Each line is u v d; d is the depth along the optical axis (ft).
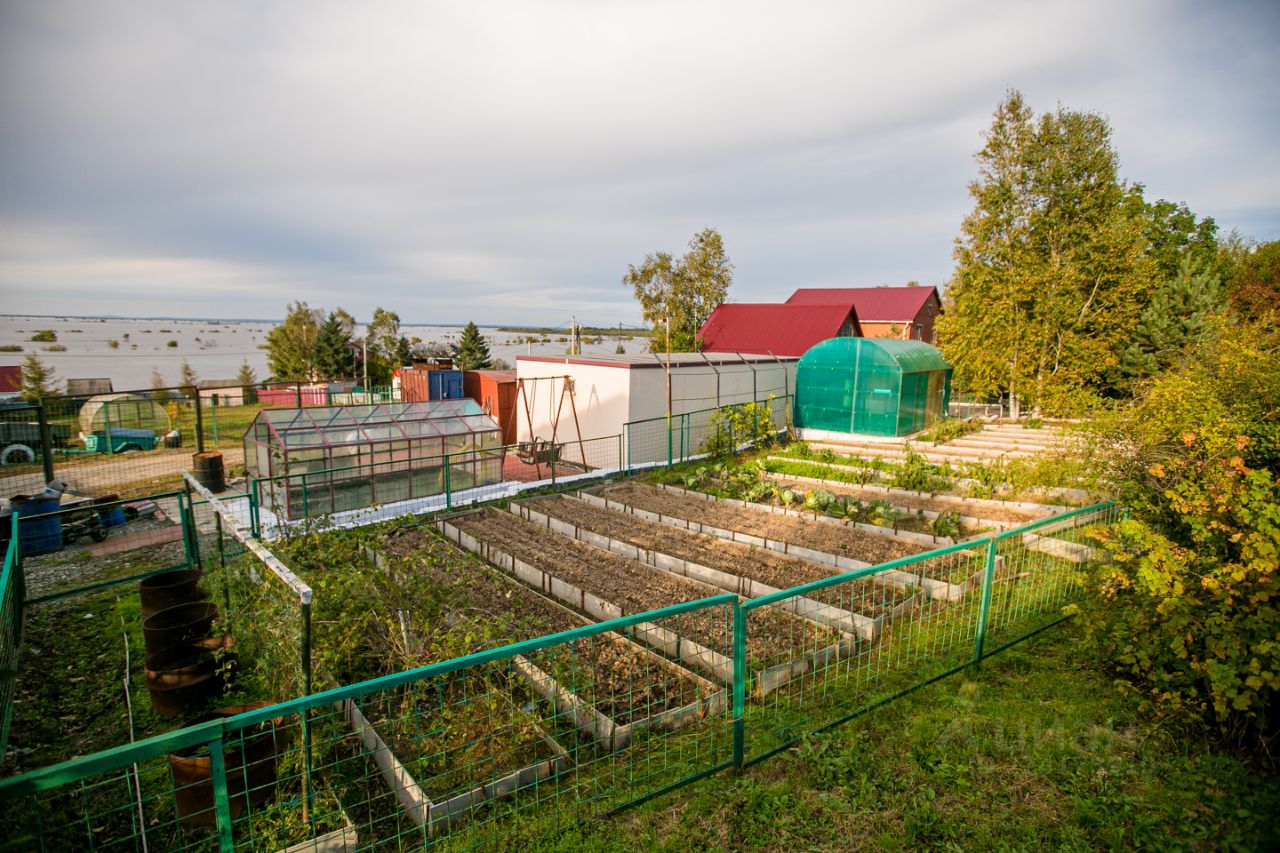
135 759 8.42
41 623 25.67
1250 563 14.61
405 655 19.65
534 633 22.79
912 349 65.21
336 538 28.78
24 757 17.28
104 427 70.23
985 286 71.72
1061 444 44.45
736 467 49.52
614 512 40.86
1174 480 26.50
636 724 16.75
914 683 18.20
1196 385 31.60
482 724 16.88
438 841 13.25
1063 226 68.39
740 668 14.42
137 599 28.07
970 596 24.73
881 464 47.47
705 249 117.39
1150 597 16.26
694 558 31.32
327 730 17.13
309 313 146.41
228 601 23.00
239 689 19.98
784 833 12.80
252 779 14.47
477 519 40.04
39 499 35.32
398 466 44.96
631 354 73.72
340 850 12.92
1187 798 13.12
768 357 73.82
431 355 153.79
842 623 23.30
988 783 13.99
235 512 40.98
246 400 110.11
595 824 13.14
